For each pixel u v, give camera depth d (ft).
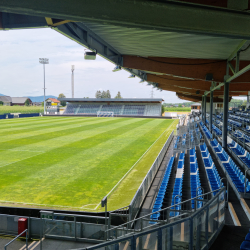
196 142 66.03
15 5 8.59
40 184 41.75
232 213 23.54
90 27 30.91
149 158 59.88
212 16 9.69
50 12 8.81
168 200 31.22
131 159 58.70
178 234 14.40
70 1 8.87
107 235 23.89
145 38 34.81
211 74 46.42
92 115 218.18
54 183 42.24
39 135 93.76
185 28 9.72
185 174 40.70
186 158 53.21
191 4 9.65
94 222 26.07
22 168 50.70
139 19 9.35
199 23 9.78
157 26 9.55
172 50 40.70
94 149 69.46
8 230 27.68
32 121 152.15
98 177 45.42
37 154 62.90
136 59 48.62
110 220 25.46
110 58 43.11
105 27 30.68
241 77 46.09
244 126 75.82
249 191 26.53
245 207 23.99
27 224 27.07
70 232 25.89
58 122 146.61
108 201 35.09
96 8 9.07
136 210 29.14
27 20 18.67
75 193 37.96
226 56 42.70
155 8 9.44
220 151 50.11
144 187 34.53
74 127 120.78
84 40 31.45
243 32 10.06
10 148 70.03
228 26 9.89
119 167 51.96
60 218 26.63
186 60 46.93
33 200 35.40
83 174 47.11
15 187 40.34
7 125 127.54
